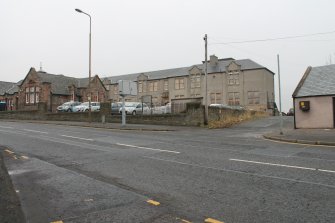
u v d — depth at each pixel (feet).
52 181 24.94
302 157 35.24
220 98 190.39
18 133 66.64
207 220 16.20
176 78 207.00
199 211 17.54
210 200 19.48
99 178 25.71
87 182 24.44
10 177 26.32
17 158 35.73
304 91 80.33
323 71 86.33
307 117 78.07
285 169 28.48
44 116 125.80
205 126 88.58
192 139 55.83
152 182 24.13
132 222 16.10
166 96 209.67
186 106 92.32
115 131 74.54
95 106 131.95
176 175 26.37
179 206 18.44
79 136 60.23
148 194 20.98
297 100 79.66
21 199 20.29
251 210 17.60
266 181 24.06
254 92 181.37
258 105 179.42
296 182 23.70
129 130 79.00
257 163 31.48
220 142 50.85
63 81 181.57
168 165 30.76
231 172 27.35
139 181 24.50
